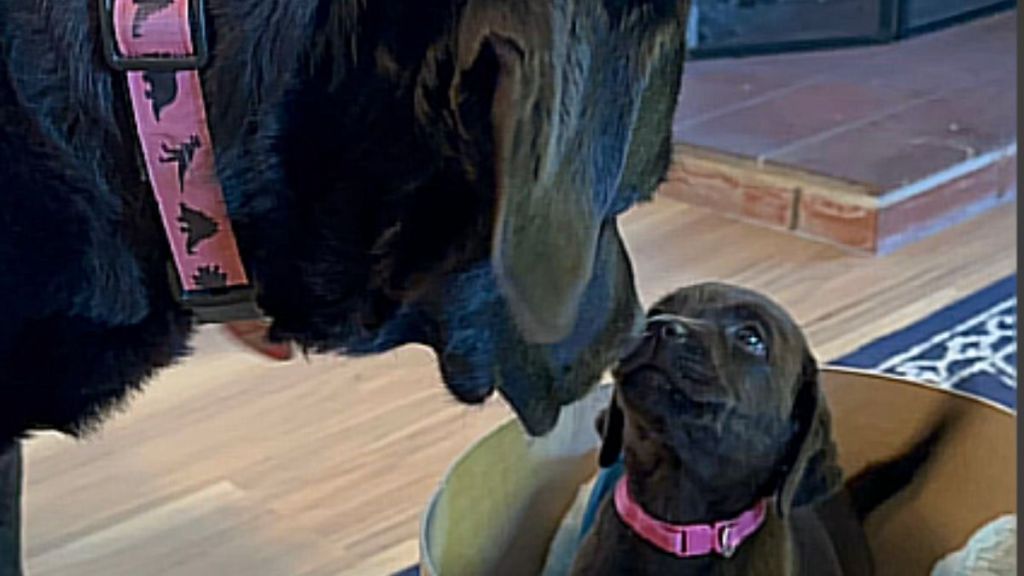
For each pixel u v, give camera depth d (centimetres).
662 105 83
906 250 233
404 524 163
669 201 255
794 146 251
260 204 80
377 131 78
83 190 79
